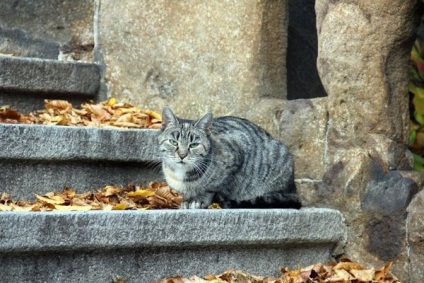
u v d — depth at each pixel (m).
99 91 11.60
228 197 9.48
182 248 8.12
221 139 9.39
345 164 9.24
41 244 7.25
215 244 8.24
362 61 9.11
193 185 9.31
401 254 8.82
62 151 9.11
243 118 10.05
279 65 10.38
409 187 8.85
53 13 12.00
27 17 11.91
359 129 9.21
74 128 9.20
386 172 9.04
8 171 8.90
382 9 8.97
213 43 10.62
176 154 9.21
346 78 9.22
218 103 10.58
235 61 10.41
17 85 10.63
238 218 8.34
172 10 11.02
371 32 9.05
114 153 9.49
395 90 9.19
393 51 9.10
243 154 9.45
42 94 10.99
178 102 10.95
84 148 9.26
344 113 9.30
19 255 7.27
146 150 9.73
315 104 9.57
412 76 11.20
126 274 7.84
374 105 9.11
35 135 8.94
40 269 7.38
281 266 8.84
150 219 7.81
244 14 10.30
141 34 11.30
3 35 11.79
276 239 8.62
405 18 8.96
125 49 11.43
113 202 9.27
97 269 7.67
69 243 7.39
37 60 10.81
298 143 9.68
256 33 10.22
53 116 10.41
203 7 10.70
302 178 9.63
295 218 8.76
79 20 12.04
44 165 9.11
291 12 11.98
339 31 9.22
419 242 8.64
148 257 7.95
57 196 8.90
